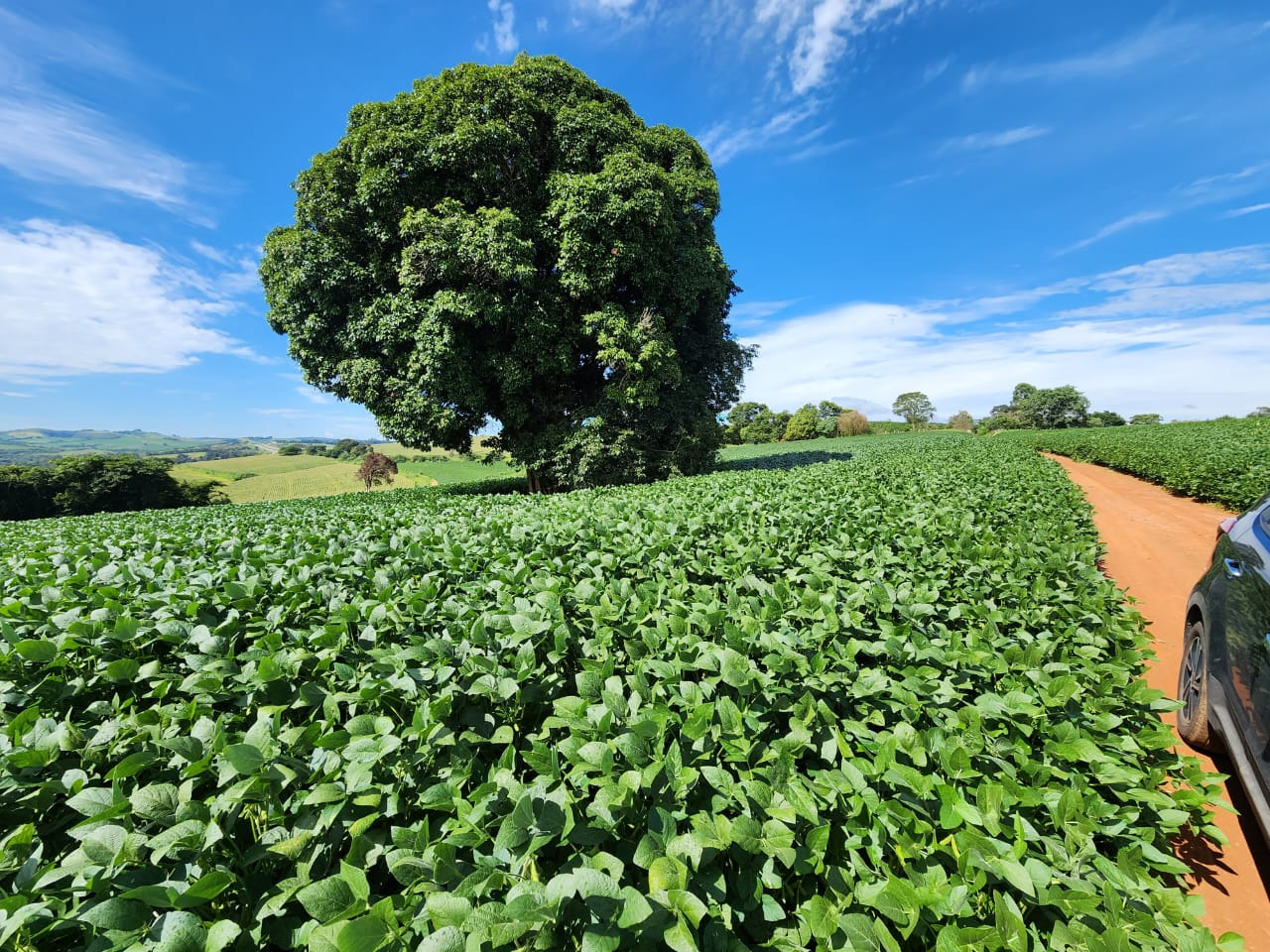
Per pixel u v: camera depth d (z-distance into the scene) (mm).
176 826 1535
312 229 16078
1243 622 3066
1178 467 14891
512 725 2271
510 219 13742
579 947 1315
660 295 16812
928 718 2320
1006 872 1459
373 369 15016
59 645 2705
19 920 1263
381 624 3080
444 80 15312
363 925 1214
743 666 2268
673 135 18328
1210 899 2441
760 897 1509
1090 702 2465
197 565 4789
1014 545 4703
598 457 15375
